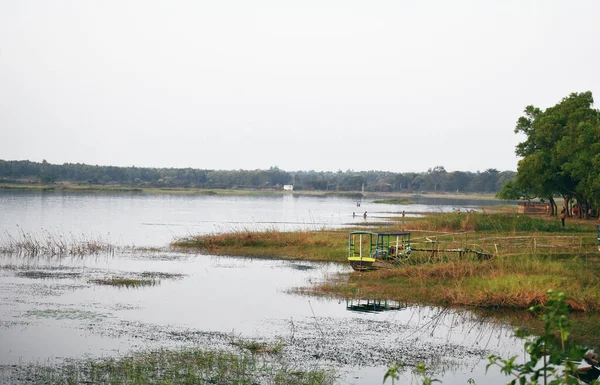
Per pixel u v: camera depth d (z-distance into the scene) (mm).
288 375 15750
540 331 21250
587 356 17438
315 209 130125
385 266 34156
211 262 40000
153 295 27375
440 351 18797
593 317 22891
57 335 19641
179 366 16297
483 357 18234
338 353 18266
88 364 16406
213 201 170375
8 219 74375
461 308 25156
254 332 20688
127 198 168750
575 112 69562
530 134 77250
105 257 41188
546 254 35750
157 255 43031
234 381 15094
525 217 60438
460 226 57500
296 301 26578
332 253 43281
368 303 26156
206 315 23344
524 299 25000
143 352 17750
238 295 27828
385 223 78062
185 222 78500
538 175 70312
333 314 23891
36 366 16172
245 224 76000
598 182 58250
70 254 41969
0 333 19734
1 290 27391
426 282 30000
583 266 31719
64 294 26922
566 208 77125
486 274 29781
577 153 64688
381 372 16484
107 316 22672
